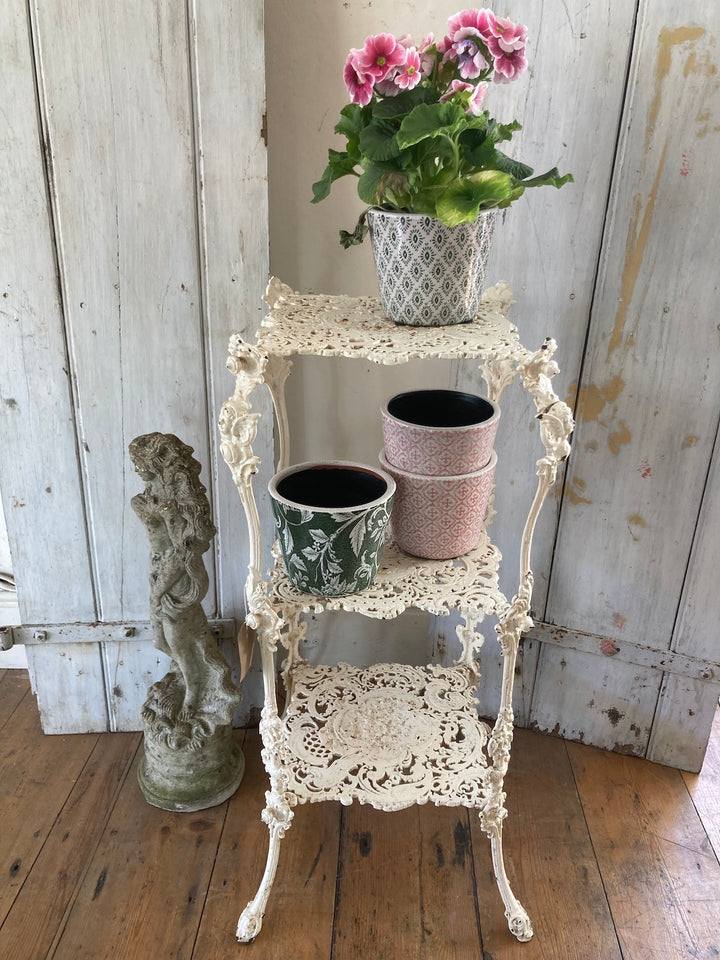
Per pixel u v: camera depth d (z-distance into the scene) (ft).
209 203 3.82
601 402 4.16
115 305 3.99
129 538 4.50
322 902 3.96
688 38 3.43
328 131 4.09
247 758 4.80
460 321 3.22
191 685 4.31
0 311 3.95
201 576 4.07
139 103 3.62
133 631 4.65
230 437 2.89
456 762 3.87
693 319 3.85
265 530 4.52
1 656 5.44
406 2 3.87
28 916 3.85
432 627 5.01
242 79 3.60
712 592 4.30
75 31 3.48
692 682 4.52
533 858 4.19
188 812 4.43
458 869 4.14
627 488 4.26
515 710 5.02
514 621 3.28
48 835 4.27
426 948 3.75
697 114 3.53
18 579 4.54
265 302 3.73
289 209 4.25
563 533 4.47
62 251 3.86
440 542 3.44
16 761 4.75
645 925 3.86
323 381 4.61
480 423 3.28
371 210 3.06
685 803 4.54
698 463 4.09
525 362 2.85
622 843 4.28
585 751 4.91
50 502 4.38
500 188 2.83
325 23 3.88
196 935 3.79
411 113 2.69
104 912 3.88
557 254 3.96
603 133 3.69
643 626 4.52
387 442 3.41
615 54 3.54
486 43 2.77
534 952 3.74
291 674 4.41
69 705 4.88
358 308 3.49
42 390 4.13
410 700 4.25
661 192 3.70
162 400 4.22
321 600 3.29
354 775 4.11
